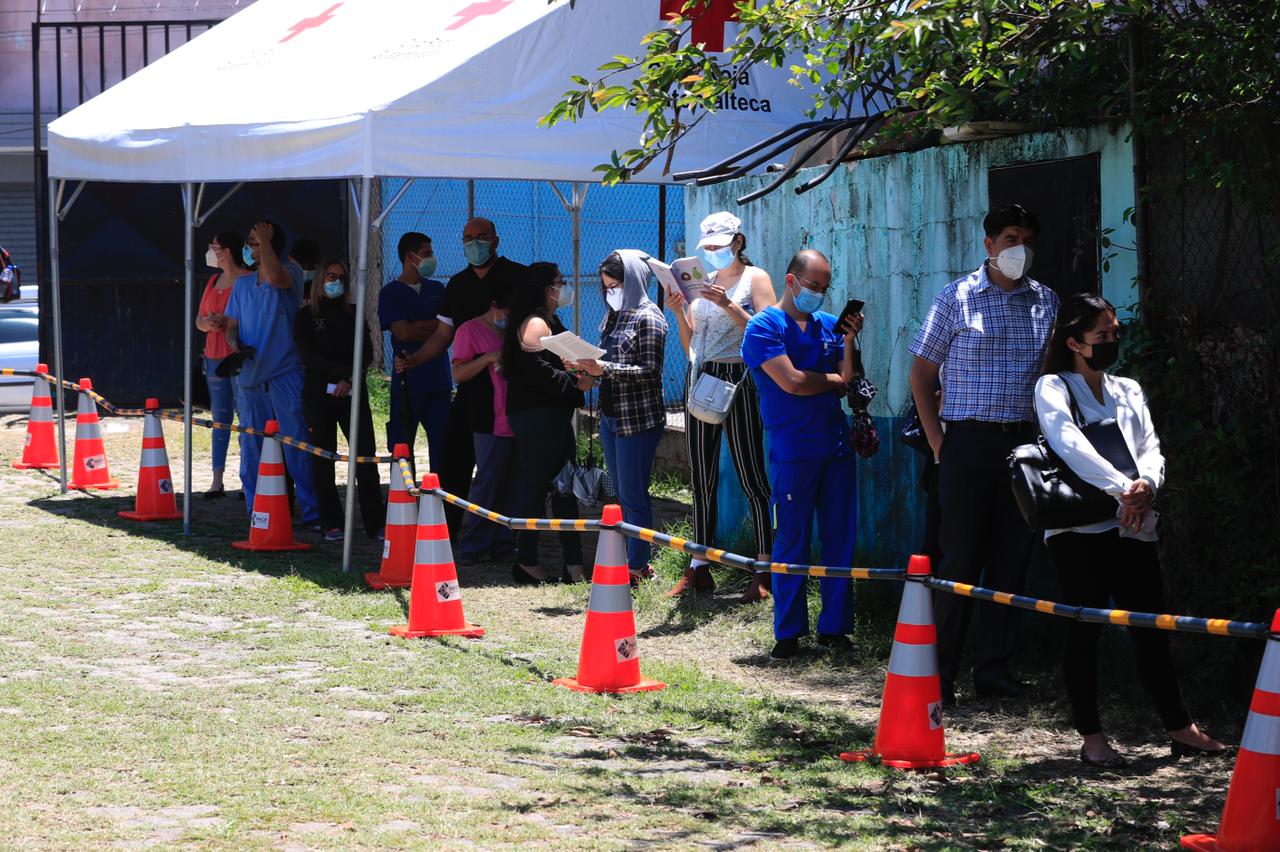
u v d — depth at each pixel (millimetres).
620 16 10891
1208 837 5484
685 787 6238
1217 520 7605
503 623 9656
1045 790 6203
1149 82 7793
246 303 13117
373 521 12727
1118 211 8094
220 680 8094
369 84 10773
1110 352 6430
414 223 21734
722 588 10453
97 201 21688
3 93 26375
